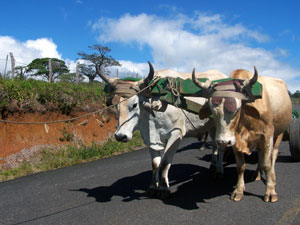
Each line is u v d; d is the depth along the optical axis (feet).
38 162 23.25
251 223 11.34
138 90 14.11
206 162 23.43
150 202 14.25
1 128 24.39
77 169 21.77
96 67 14.85
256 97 11.88
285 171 19.02
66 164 23.41
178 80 14.26
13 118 25.71
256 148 14.73
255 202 13.64
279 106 15.37
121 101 13.69
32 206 14.06
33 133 26.32
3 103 25.05
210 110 13.03
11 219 12.51
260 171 17.31
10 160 22.62
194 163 23.04
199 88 13.34
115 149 28.71
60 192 16.19
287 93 17.40
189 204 13.76
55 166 22.67
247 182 16.97
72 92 33.32
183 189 16.26
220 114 11.34
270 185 13.85
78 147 28.04
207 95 12.41
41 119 27.94
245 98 11.49
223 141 11.14
